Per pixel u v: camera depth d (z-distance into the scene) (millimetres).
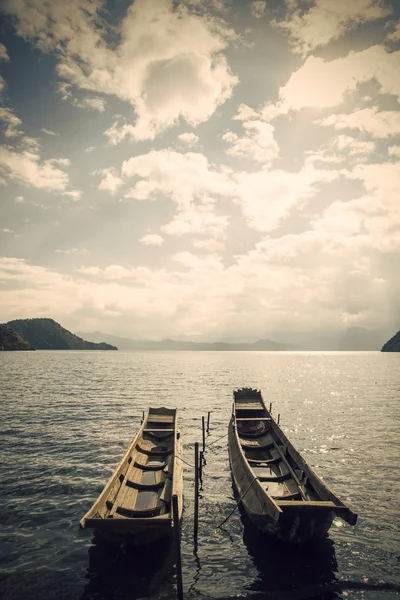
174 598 10391
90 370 98062
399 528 14445
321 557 12469
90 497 16891
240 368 122312
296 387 64500
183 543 13344
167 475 16688
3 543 13000
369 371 108875
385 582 11148
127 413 37031
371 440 27609
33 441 25906
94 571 11531
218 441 27641
